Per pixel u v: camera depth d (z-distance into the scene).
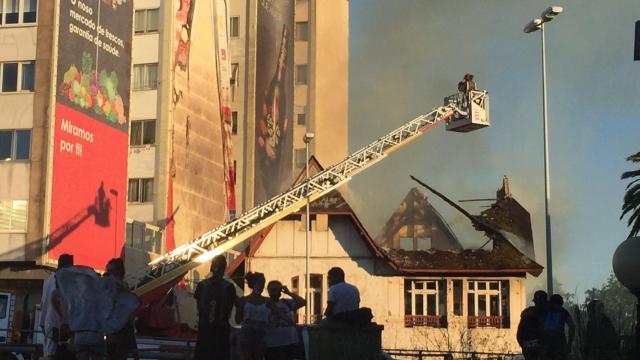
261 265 50.66
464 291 48.72
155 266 39.06
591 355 17.83
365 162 45.09
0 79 45.34
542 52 31.58
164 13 61.69
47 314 12.01
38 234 43.09
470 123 45.91
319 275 50.31
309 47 98.06
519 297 48.34
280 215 42.59
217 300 12.91
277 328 14.24
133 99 61.12
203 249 39.84
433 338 48.16
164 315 35.50
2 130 44.69
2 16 45.94
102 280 12.05
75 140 46.00
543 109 31.33
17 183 43.91
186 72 63.25
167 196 59.28
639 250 13.70
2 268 43.47
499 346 47.44
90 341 11.73
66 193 44.91
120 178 50.12
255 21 82.31
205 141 65.56
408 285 49.59
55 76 44.84
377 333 11.37
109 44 49.97
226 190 68.25
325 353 11.28
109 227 48.44
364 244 50.03
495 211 55.66
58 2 45.44
